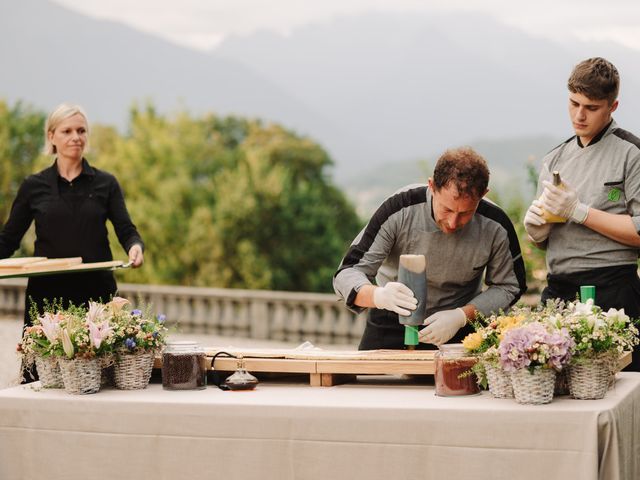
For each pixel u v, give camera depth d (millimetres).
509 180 10789
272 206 29891
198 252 28766
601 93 4383
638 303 4570
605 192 4492
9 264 4566
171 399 3664
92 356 3799
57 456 3729
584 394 3559
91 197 5406
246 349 4188
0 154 30828
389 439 3434
